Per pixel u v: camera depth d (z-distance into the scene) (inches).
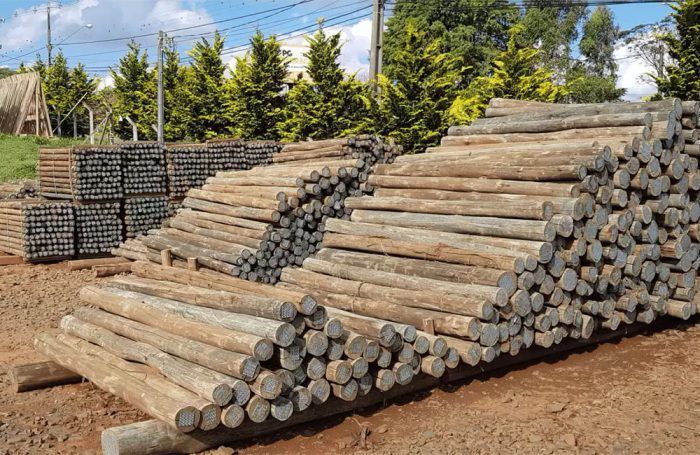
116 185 603.2
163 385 224.8
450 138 423.5
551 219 289.0
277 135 1210.6
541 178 306.0
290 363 220.8
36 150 1131.3
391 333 245.0
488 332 267.6
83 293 312.2
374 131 899.4
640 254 319.3
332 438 229.6
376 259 334.3
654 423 239.6
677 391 270.7
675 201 327.3
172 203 632.4
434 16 1299.2
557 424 238.8
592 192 295.9
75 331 292.0
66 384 285.7
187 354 229.0
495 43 1389.0
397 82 894.4
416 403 261.1
